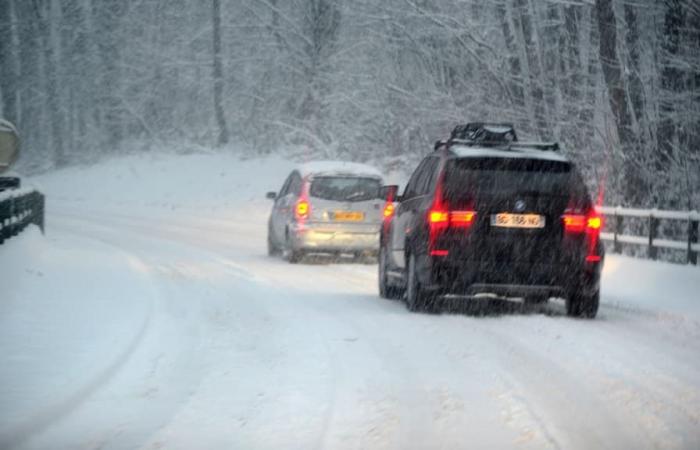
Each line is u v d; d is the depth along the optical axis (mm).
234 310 14992
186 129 67875
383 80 44156
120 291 16531
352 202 23125
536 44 34969
